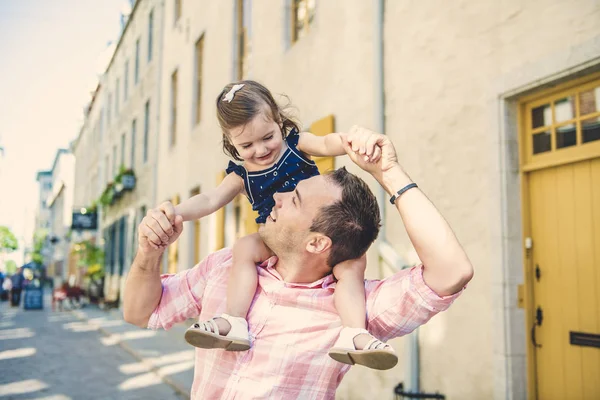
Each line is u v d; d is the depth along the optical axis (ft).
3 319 53.72
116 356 30.01
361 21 19.65
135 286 5.75
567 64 11.61
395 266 16.12
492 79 13.79
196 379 5.77
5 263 294.05
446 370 14.61
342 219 5.16
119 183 60.95
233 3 33.60
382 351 4.42
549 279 12.71
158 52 51.72
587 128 12.01
